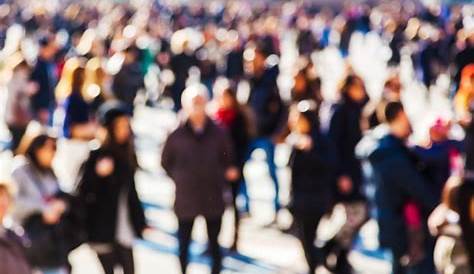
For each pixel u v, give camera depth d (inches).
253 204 974.4
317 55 2261.3
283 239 856.3
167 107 1656.0
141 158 1235.9
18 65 956.6
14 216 556.4
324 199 668.7
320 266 721.0
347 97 716.7
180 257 674.8
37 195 559.2
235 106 787.4
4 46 2504.9
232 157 711.1
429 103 1656.0
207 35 1862.7
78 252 819.4
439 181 577.3
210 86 1411.2
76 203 579.5
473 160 612.4
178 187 664.4
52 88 1115.9
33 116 1093.8
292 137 677.9
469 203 490.0
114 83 1236.5
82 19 2797.7
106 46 1841.8
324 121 719.7
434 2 3577.8
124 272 613.9
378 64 2439.7
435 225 516.1
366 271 754.8
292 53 2711.6
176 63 1395.2
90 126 924.0
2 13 3280.0
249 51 1321.4
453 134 700.0
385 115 575.5
